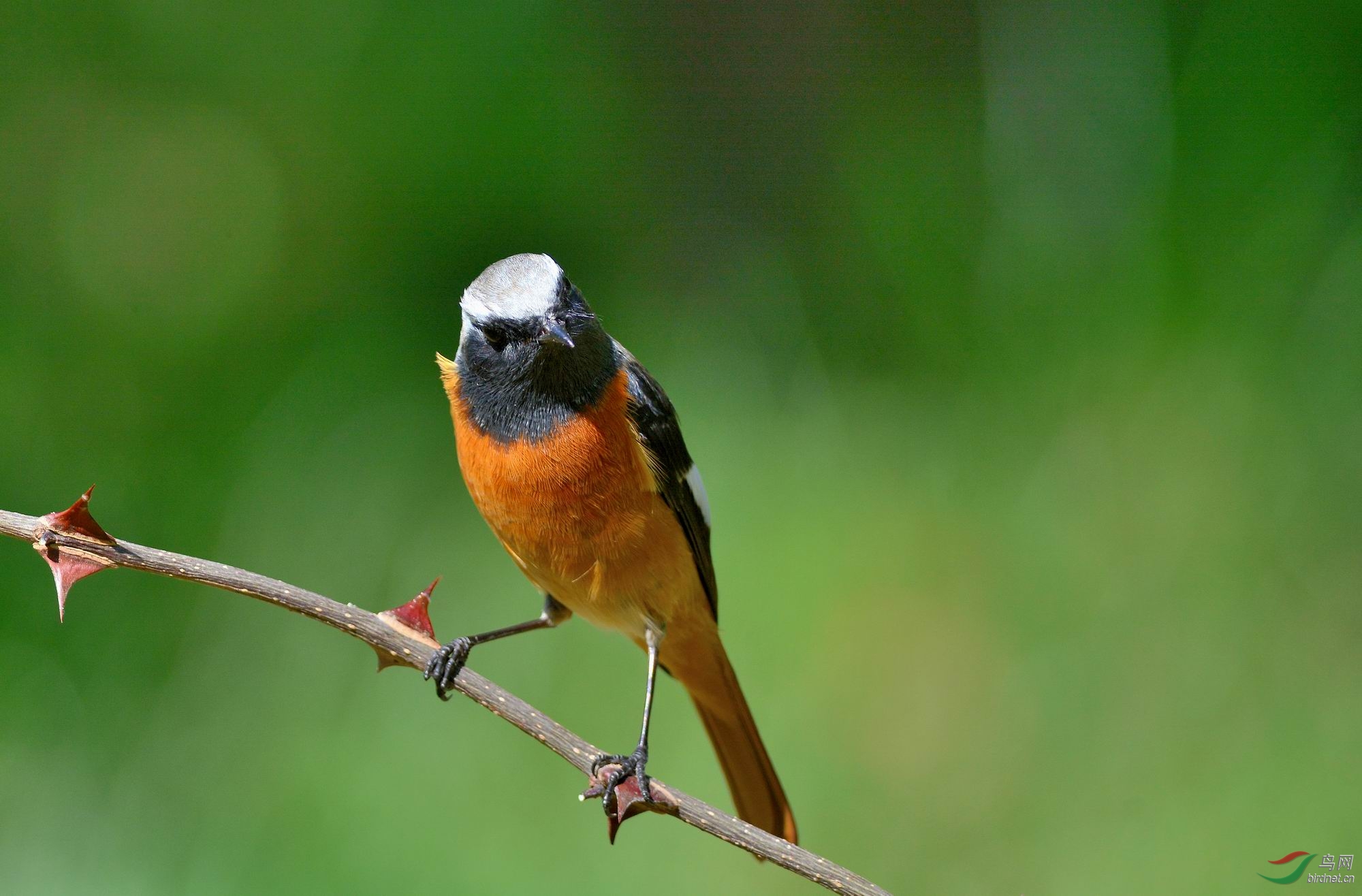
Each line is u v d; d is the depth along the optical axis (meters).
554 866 9.30
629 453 6.72
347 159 13.32
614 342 7.30
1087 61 12.88
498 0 13.91
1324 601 10.14
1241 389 11.20
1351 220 11.42
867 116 14.56
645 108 14.81
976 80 13.91
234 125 13.24
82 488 11.28
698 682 7.66
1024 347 12.21
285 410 12.25
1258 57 11.99
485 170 13.66
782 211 14.16
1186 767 9.54
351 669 10.34
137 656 10.18
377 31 13.39
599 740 9.98
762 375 12.77
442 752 9.84
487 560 11.20
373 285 13.12
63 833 9.22
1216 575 10.45
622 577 6.92
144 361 12.19
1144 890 9.07
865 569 11.05
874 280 13.32
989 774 9.84
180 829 9.34
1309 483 10.68
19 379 11.66
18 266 12.16
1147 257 11.90
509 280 6.76
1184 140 12.14
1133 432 11.35
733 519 11.57
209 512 11.55
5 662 9.88
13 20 12.84
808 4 15.20
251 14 13.26
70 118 12.89
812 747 10.13
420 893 9.16
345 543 11.47
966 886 9.37
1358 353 11.03
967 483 11.57
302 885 9.13
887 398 12.43
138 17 13.05
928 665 10.50
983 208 13.12
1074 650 10.31
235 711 10.05
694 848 9.46
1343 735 9.45
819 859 5.34
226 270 12.82
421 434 12.17
